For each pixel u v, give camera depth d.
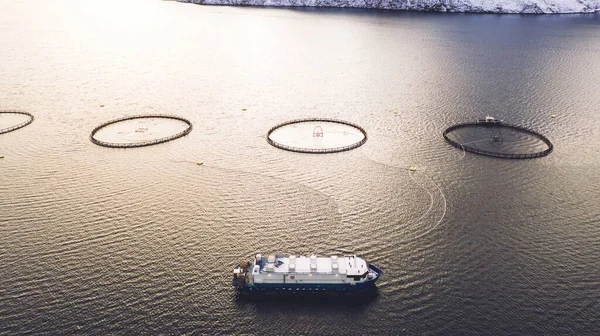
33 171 137.12
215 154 148.12
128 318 87.69
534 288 94.44
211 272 98.62
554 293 93.25
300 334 85.69
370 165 141.75
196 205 120.56
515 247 105.50
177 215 116.38
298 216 116.62
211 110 184.38
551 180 132.50
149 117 176.62
